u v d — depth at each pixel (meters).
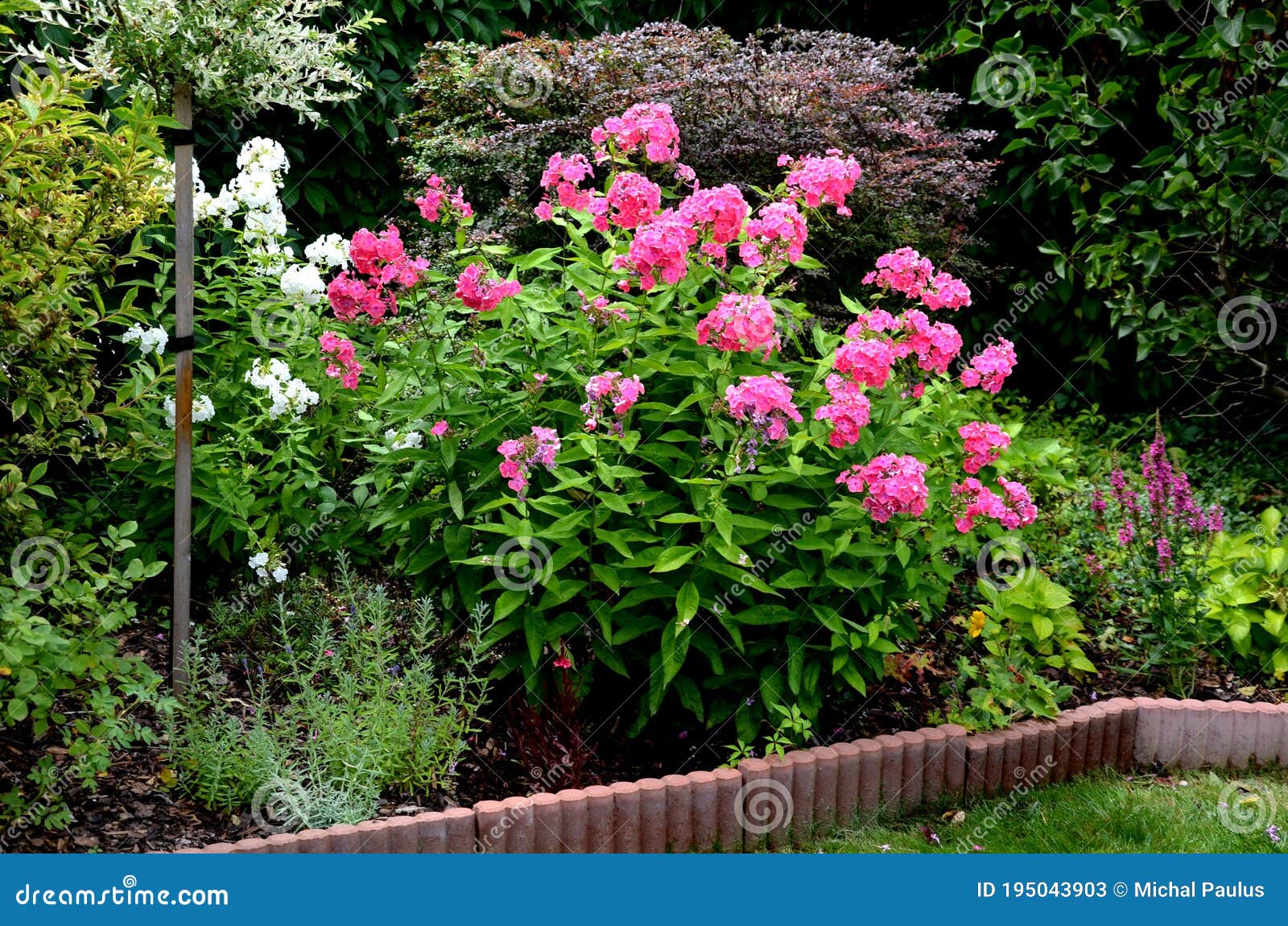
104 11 3.49
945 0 7.25
